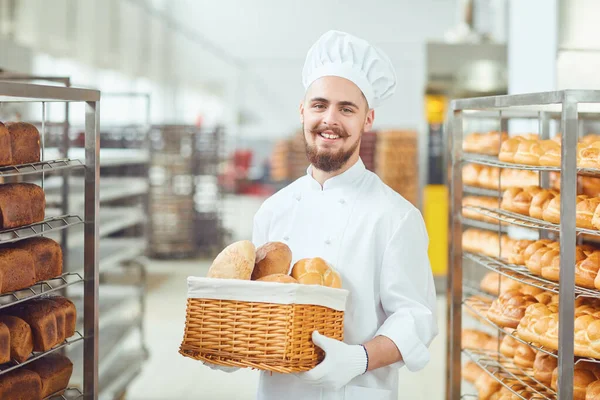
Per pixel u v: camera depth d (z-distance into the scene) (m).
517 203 2.79
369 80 2.22
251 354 1.83
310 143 2.20
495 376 2.83
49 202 4.02
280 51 19.62
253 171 20.25
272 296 1.82
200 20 19.27
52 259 2.34
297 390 2.16
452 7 18.62
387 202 2.21
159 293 8.03
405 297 2.14
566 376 2.12
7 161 2.11
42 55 8.93
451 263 3.08
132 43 12.93
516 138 2.89
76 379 3.29
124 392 4.65
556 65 4.36
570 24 4.33
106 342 4.32
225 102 20.30
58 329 2.25
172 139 10.54
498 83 7.89
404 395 4.92
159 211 10.60
